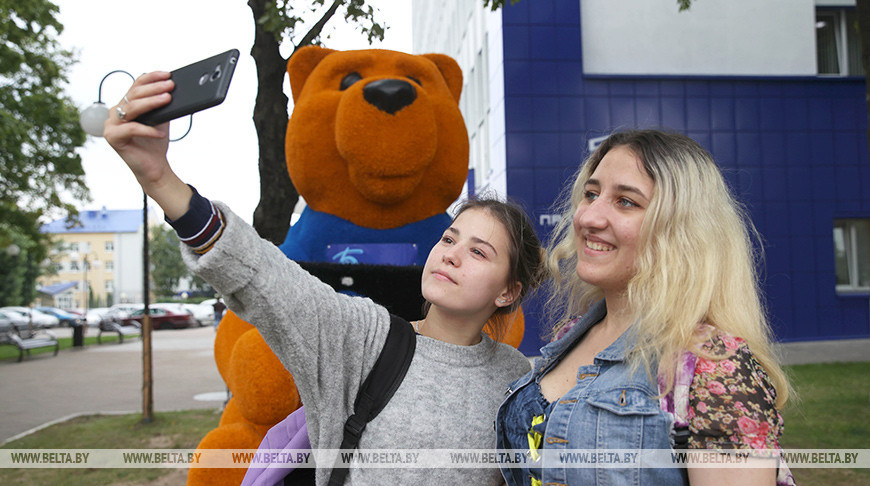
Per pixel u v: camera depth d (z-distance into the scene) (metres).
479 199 1.92
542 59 10.22
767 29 10.80
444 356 1.74
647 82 10.49
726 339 1.30
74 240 71.75
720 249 1.39
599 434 1.35
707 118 10.66
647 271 1.38
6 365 13.57
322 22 4.22
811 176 10.93
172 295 52.38
